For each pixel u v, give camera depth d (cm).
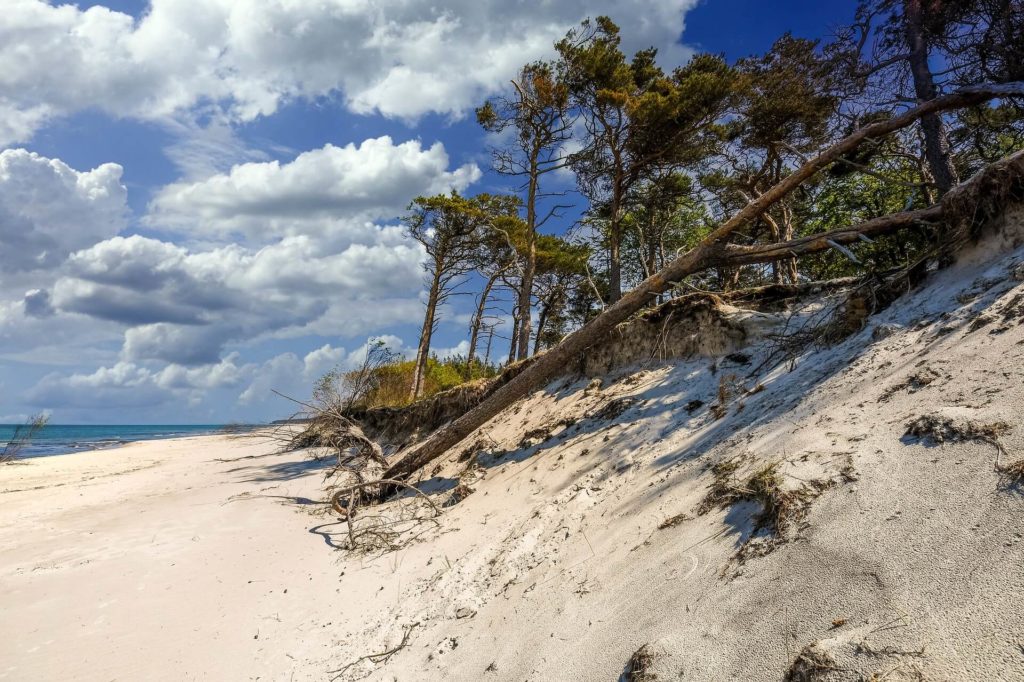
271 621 478
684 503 352
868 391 337
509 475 721
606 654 247
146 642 451
